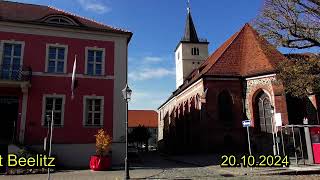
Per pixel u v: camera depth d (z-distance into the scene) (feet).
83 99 79.25
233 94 113.70
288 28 61.82
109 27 87.10
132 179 50.75
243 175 53.78
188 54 190.80
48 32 79.87
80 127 77.77
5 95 74.74
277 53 112.88
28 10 87.40
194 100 128.67
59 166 73.67
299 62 66.23
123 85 82.79
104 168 64.69
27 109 75.00
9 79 71.92
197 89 123.95
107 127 79.56
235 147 110.22
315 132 66.85
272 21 63.98
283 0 62.03
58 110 77.46
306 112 104.06
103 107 80.28
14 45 77.41
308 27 60.29
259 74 108.68
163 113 220.84
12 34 77.30
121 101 81.76
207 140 109.29
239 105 113.19
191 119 132.36
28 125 74.33
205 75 113.50
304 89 67.46
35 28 79.00
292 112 104.37
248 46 123.54
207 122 110.42
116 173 59.06
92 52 82.89
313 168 58.29
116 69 83.20
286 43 62.69
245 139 111.04
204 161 82.89
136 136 183.21
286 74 69.15
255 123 108.06
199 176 53.52
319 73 63.98
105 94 81.15
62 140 75.77
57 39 80.28
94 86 80.79
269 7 64.23
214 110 111.86
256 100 110.01
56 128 76.02
